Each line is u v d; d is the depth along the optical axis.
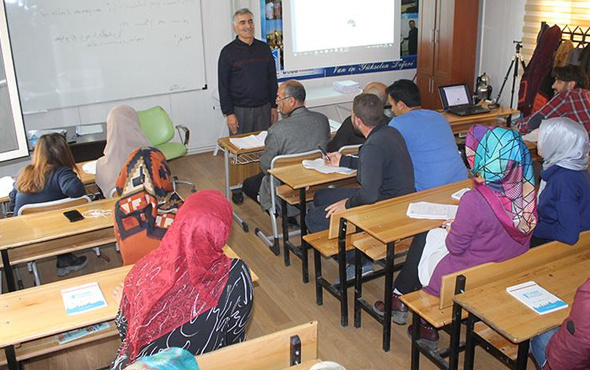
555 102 4.47
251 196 4.46
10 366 2.34
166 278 1.75
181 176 5.81
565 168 2.70
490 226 2.41
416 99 3.56
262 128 5.38
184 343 1.81
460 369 2.94
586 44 5.63
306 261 3.79
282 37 6.45
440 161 3.42
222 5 6.10
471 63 6.73
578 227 2.65
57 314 2.25
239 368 1.90
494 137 2.32
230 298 1.83
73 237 3.42
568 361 1.88
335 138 4.22
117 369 1.80
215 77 6.31
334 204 3.45
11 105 2.86
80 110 5.75
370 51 6.90
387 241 2.79
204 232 1.74
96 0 5.52
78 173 4.05
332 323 3.39
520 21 6.34
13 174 5.44
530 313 2.23
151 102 6.08
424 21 6.85
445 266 2.63
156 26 5.85
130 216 2.75
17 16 5.23
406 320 3.30
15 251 3.27
